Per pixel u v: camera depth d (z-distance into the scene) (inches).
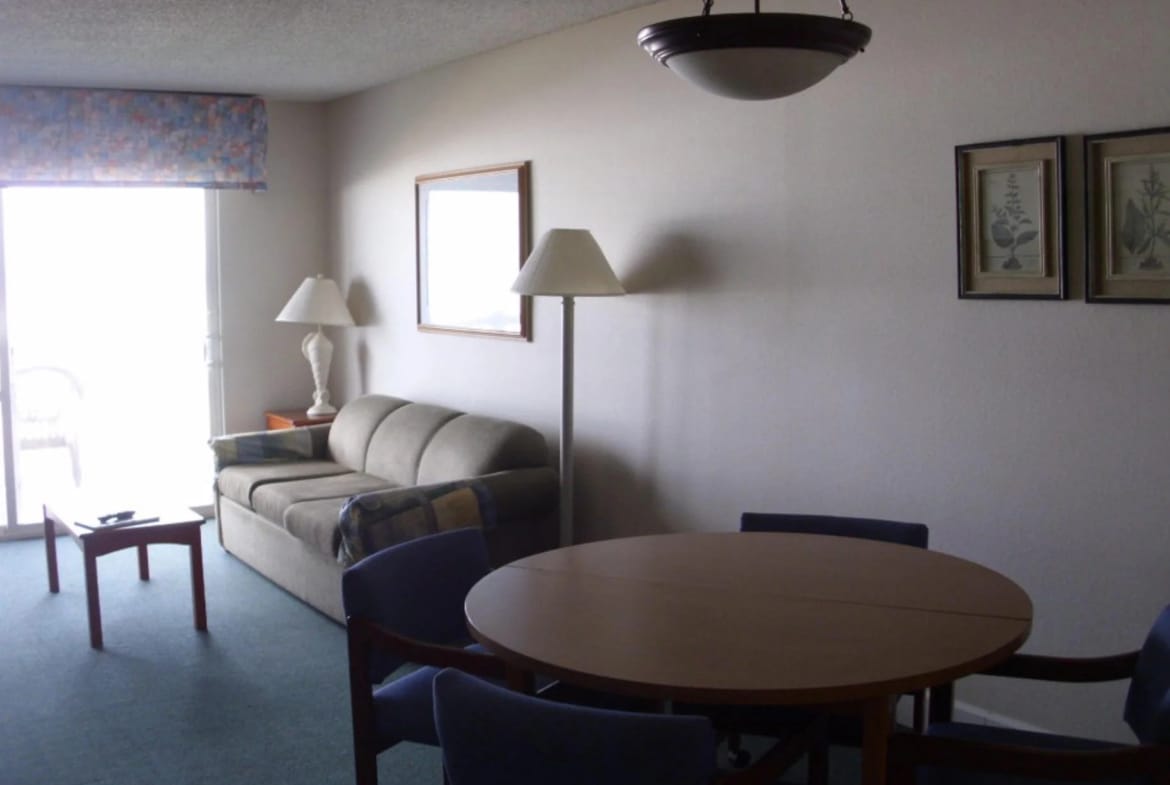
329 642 170.6
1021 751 73.5
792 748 82.1
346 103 256.1
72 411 251.9
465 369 213.3
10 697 148.5
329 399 265.1
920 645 78.5
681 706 102.7
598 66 172.2
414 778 124.2
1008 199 118.3
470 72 205.0
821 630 82.0
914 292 128.6
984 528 123.6
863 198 133.3
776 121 143.0
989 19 119.1
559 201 183.0
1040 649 119.4
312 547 179.8
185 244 257.8
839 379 137.8
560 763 68.1
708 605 88.6
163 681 154.2
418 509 158.6
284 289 266.7
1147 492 109.7
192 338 261.3
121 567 215.2
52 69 214.7
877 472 134.3
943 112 124.1
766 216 145.3
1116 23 108.7
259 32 181.5
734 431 152.2
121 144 240.2
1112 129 109.6
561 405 175.5
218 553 226.8
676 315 159.9
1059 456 116.4
